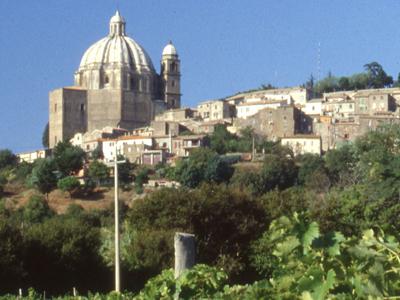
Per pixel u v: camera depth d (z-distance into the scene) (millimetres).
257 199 82188
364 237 12031
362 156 102250
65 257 66812
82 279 67625
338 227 62094
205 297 17078
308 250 12109
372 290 10938
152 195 81875
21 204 199625
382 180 62000
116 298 21125
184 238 25344
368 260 11477
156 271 67500
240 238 76000
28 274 65125
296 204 79188
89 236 68875
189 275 17391
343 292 11406
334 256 11922
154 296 17328
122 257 71375
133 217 80938
